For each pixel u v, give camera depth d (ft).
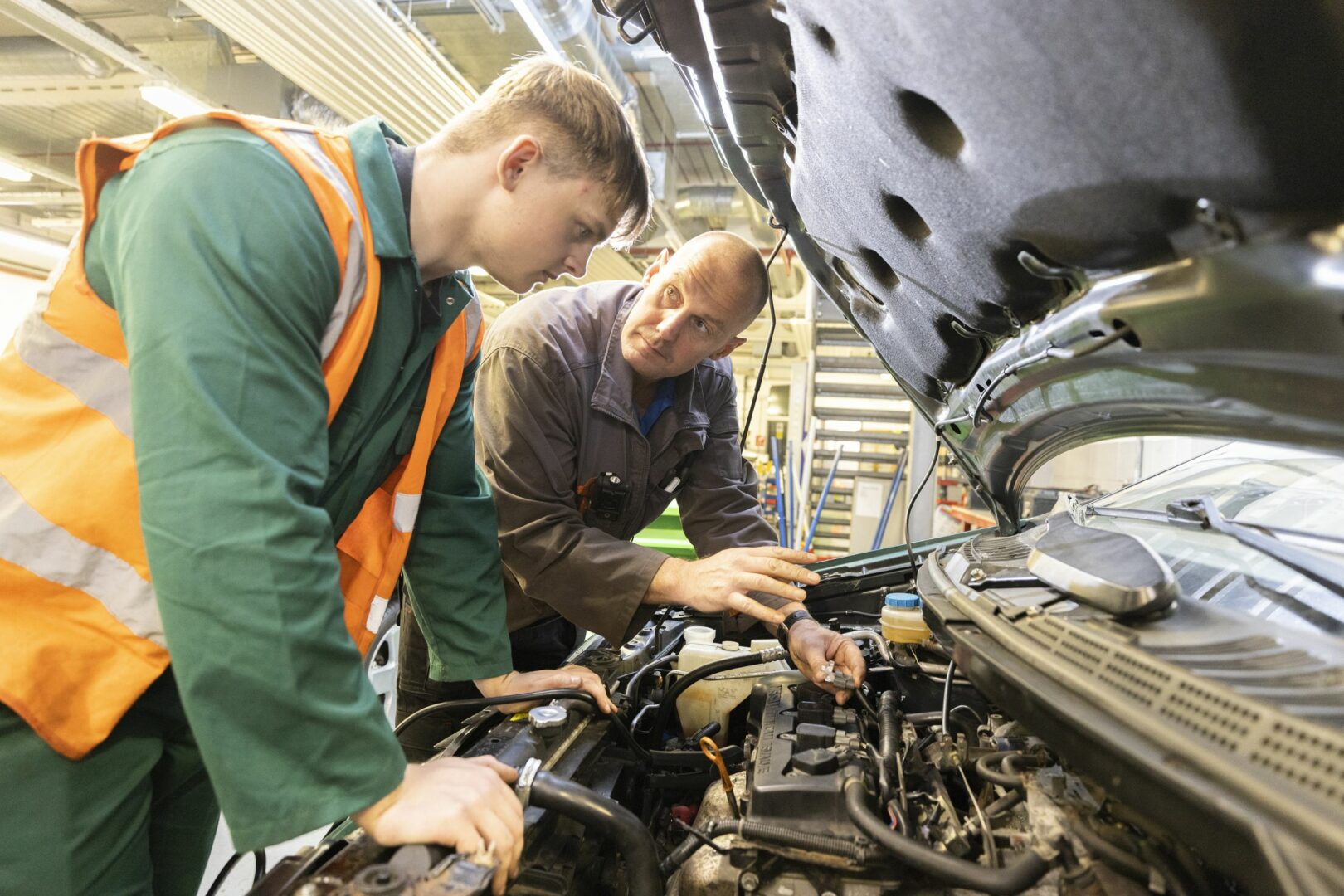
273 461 2.13
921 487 5.28
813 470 19.45
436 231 3.02
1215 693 1.79
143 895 2.90
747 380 25.62
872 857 2.41
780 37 2.67
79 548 2.44
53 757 2.53
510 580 5.26
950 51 1.73
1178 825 1.64
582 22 7.88
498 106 2.86
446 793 2.31
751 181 3.87
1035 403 3.14
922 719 3.64
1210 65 1.38
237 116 2.45
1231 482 3.93
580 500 4.97
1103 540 3.05
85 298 2.50
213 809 3.34
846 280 3.94
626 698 4.09
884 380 18.69
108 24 9.45
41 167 12.82
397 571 3.49
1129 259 1.96
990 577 3.23
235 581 2.04
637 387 5.17
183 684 2.09
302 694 2.10
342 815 2.15
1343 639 2.06
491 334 4.91
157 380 2.09
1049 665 2.26
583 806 2.54
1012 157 1.88
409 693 5.62
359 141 2.92
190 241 2.15
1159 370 2.15
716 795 3.27
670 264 4.67
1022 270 2.36
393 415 3.23
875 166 2.42
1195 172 1.58
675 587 4.21
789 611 4.52
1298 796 1.44
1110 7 1.40
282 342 2.28
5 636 2.40
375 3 7.14
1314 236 1.49
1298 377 1.70
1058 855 2.18
